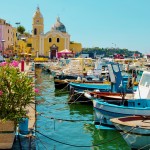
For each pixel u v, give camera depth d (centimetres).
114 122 1420
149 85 1972
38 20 11231
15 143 1280
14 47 9794
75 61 4288
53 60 9012
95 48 15775
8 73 1167
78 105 2642
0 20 9694
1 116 1148
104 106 1800
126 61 6250
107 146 1582
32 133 1427
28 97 1188
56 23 11656
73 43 11625
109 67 2386
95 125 1884
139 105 1878
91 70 4281
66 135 1748
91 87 2825
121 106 1736
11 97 1162
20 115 1167
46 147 1518
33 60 8844
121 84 2323
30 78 1259
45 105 2617
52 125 1955
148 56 8694
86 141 1647
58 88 3597
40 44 11119
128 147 1562
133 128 1343
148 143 1362
